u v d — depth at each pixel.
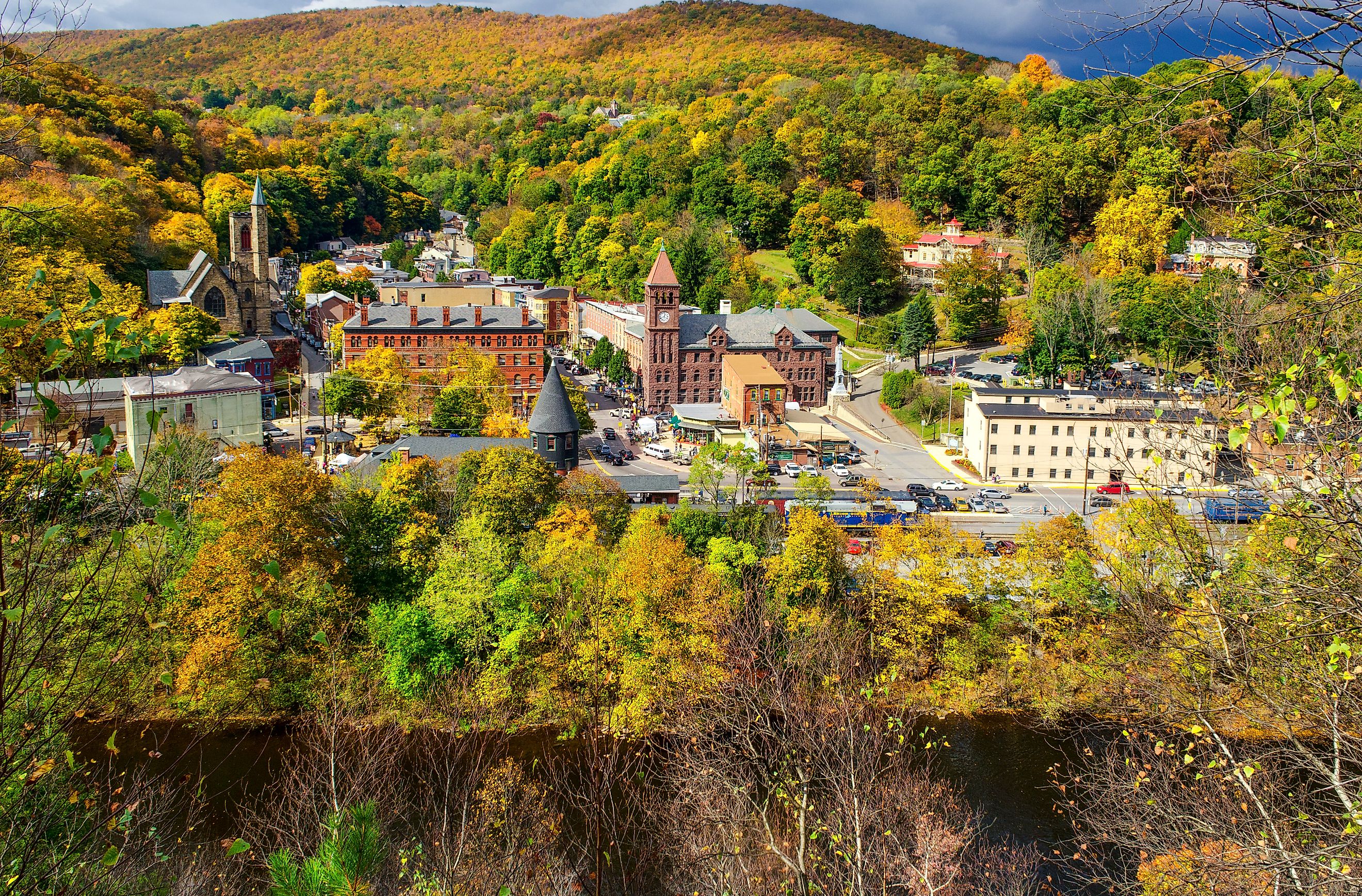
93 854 25.84
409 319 177.88
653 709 66.44
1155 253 187.88
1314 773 26.20
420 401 159.62
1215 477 22.58
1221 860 22.39
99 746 60.12
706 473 112.25
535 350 179.62
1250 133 18.47
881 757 45.28
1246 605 22.67
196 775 59.97
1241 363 20.39
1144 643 26.28
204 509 77.81
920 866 37.75
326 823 31.08
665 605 71.81
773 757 44.31
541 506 91.62
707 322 191.88
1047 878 47.66
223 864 36.97
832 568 80.06
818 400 189.50
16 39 16.25
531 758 63.03
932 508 119.75
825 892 33.19
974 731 68.50
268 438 137.00
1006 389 140.62
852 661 56.97
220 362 157.00
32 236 115.19
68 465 16.70
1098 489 127.81
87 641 19.42
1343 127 17.75
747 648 60.00
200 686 66.62
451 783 51.47
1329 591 19.25
